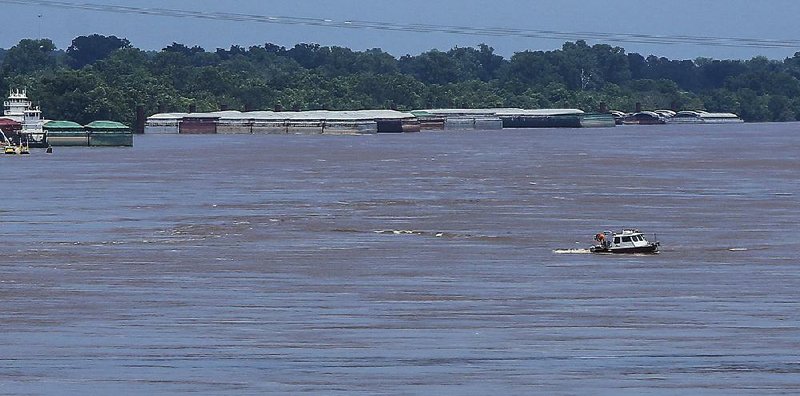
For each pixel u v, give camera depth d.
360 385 136.75
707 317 170.00
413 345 154.12
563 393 134.12
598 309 175.75
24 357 148.00
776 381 137.62
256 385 136.75
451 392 134.38
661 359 147.00
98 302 181.25
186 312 173.75
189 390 135.00
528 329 162.88
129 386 136.38
